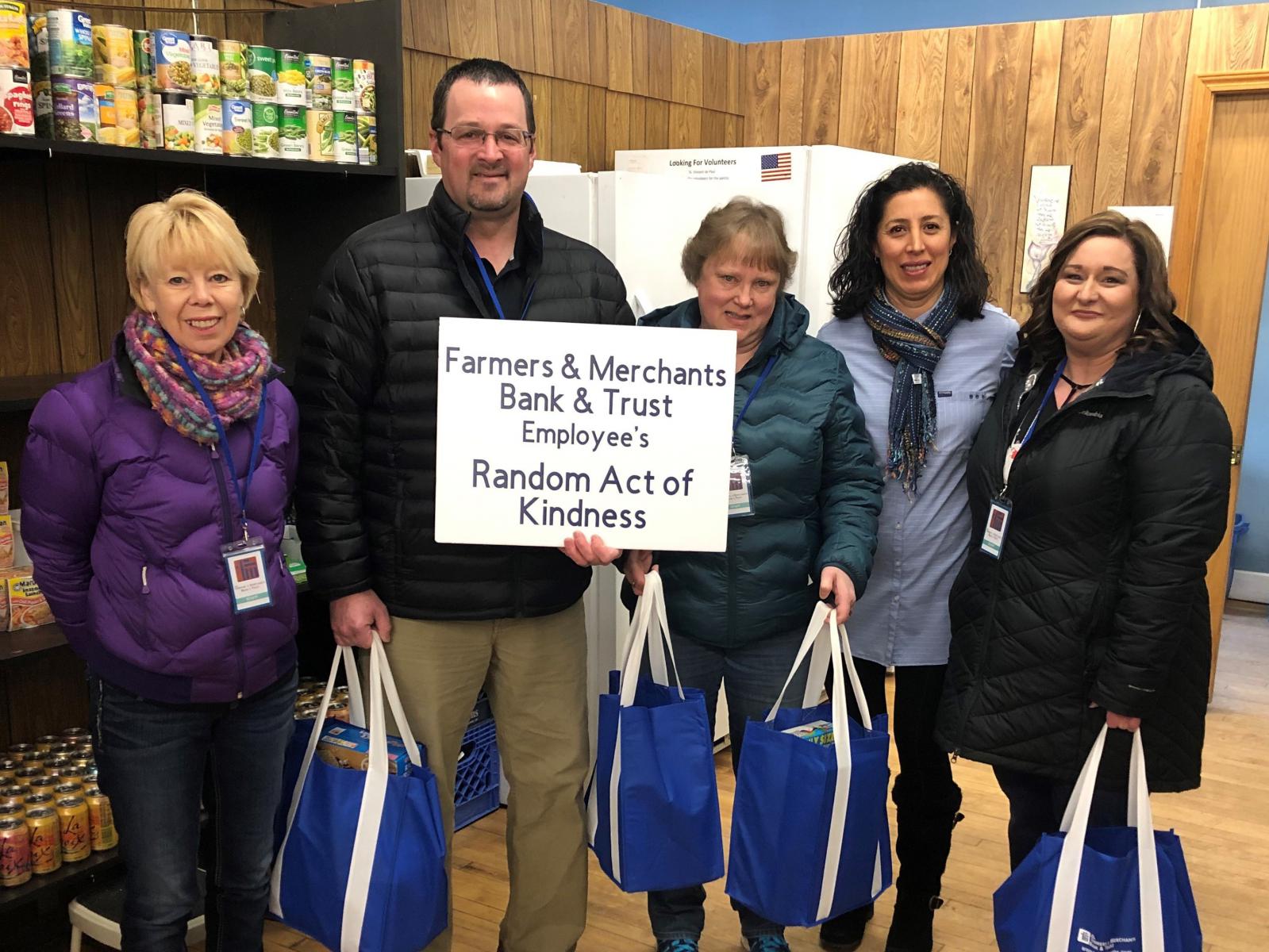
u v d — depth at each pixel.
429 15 3.10
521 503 1.74
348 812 1.62
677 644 1.98
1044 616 1.72
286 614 1.65
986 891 2.51
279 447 1.64
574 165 3.15
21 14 1.80
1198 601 1.67
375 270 1.69
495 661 1.89
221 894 1.78
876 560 2.04
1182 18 3.65
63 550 1.56
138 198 2.40
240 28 2.54
